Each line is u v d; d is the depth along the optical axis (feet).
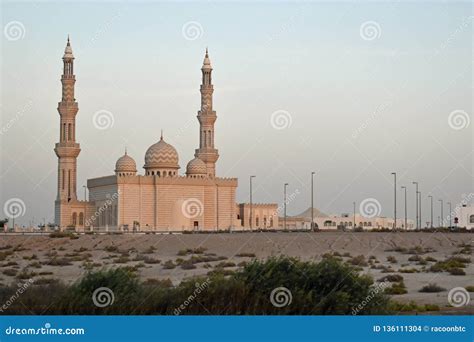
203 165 563.89
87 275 136.77
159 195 517.55
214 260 278.87
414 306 148.97
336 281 133.59
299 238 345.31
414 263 268.62
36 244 353.72
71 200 536.83
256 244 330.13
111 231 463.83
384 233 375.66
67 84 551.18
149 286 139.85
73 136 549.13
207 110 580.30
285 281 131.75
